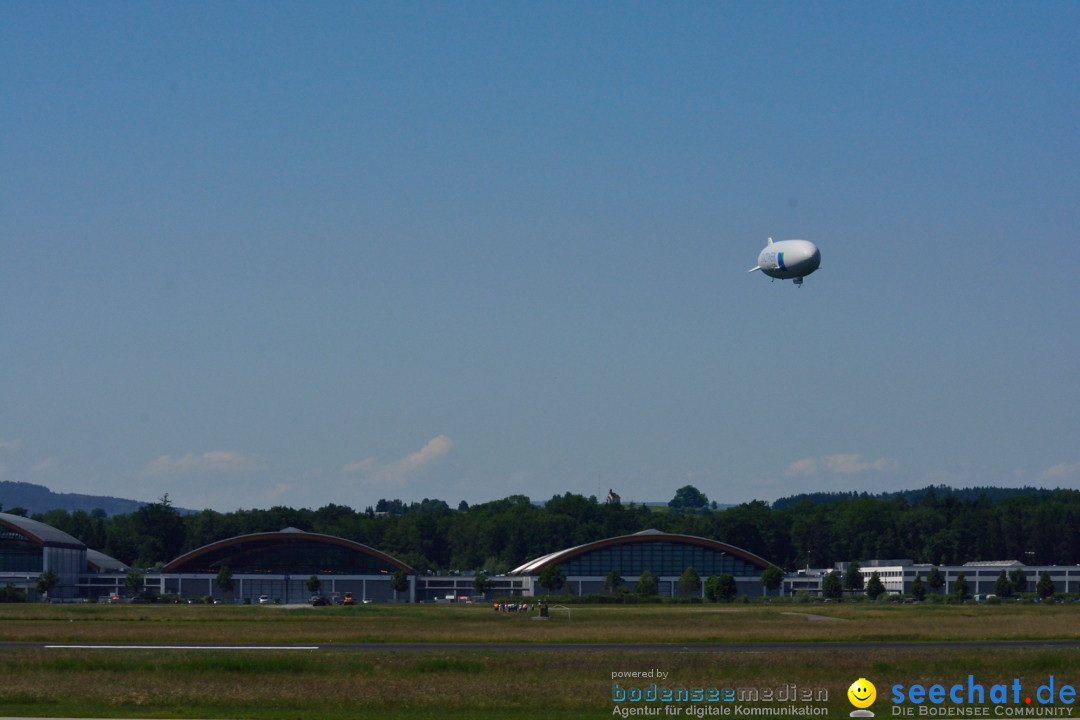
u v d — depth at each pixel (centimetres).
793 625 10069
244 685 5506
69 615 12812
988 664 6112
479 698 5125
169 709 4900
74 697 5156
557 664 6203
